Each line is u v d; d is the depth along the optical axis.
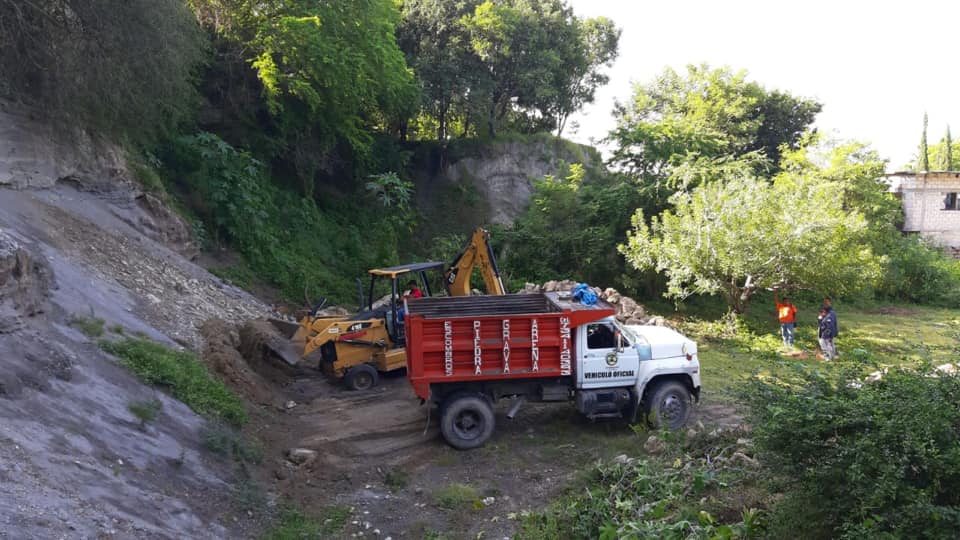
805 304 26.89
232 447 8.73
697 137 27.58
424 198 34.94
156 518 6.36
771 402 7.06
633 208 25.22
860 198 30.06
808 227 18.72
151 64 14.50
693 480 8.22
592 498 8.05
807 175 27.06
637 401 10.74
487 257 14.75
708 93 41.03
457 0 33.66
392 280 13.55
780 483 6.83
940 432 5.91
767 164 27.03
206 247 19.67
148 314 11.84
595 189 27.11
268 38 22.33
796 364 7.70
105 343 9.12
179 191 20.27
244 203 20.91
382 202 29.89
